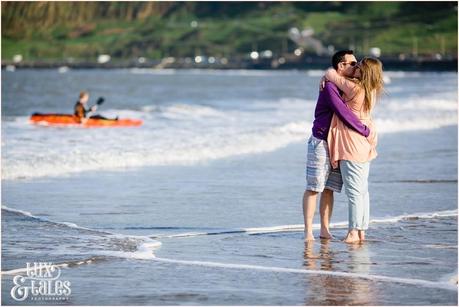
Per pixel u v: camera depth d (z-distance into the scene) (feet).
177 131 151.84
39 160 106.83
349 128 64.64
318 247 62.59
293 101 285.02
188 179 98.27
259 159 118.62
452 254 60.13
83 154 113.39
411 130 170.91
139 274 53.78
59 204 81.05
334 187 65.82
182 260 57.77
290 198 85.46
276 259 58.34
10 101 304.50
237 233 68.03
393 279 52.75
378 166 111.24
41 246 61.72
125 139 136.26
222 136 142.31
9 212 75.87
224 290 50.21
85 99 167.63
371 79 65.41
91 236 65.87
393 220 73.56
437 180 98.73
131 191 89.25
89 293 49.49
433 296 49.11
